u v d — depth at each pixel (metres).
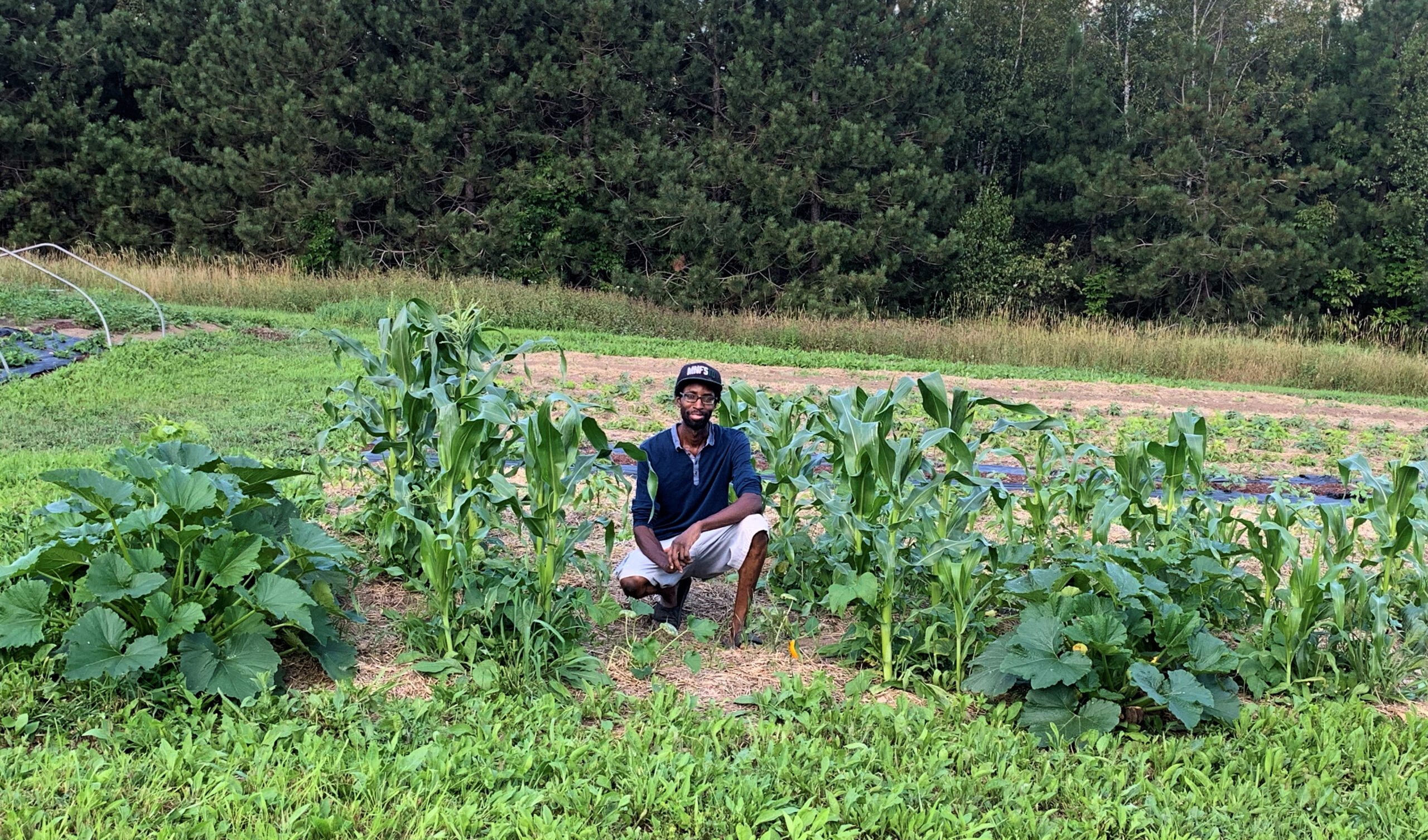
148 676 3.72
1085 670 3.79
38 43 27.61
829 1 27.91
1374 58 29.86
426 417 5.33
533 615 4.18
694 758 3.44
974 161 32.50
